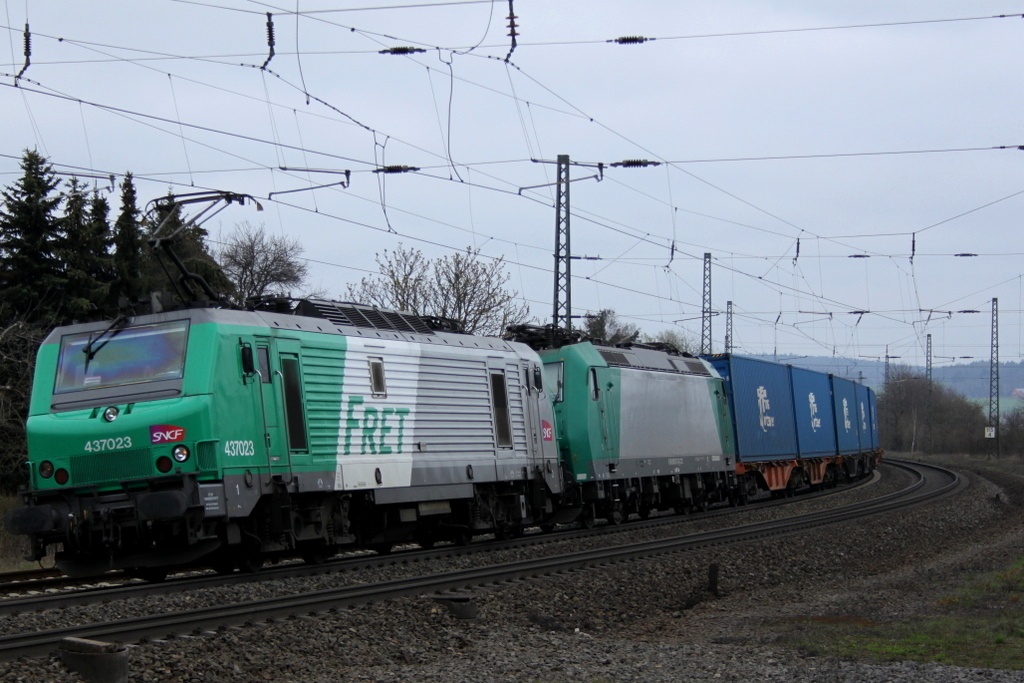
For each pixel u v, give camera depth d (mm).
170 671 9398
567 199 30703
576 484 25359
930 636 12648
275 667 9992
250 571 16203
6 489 30781
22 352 31125
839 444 45969
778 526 24297
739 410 34781
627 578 16281
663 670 10523
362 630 11422
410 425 18766
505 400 21750
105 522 14688
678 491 30266
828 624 13781
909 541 23859
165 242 15984
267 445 15570
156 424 14625
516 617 13352
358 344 17828
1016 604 14664
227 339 15188
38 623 11422
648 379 28703
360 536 18266
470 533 21312
